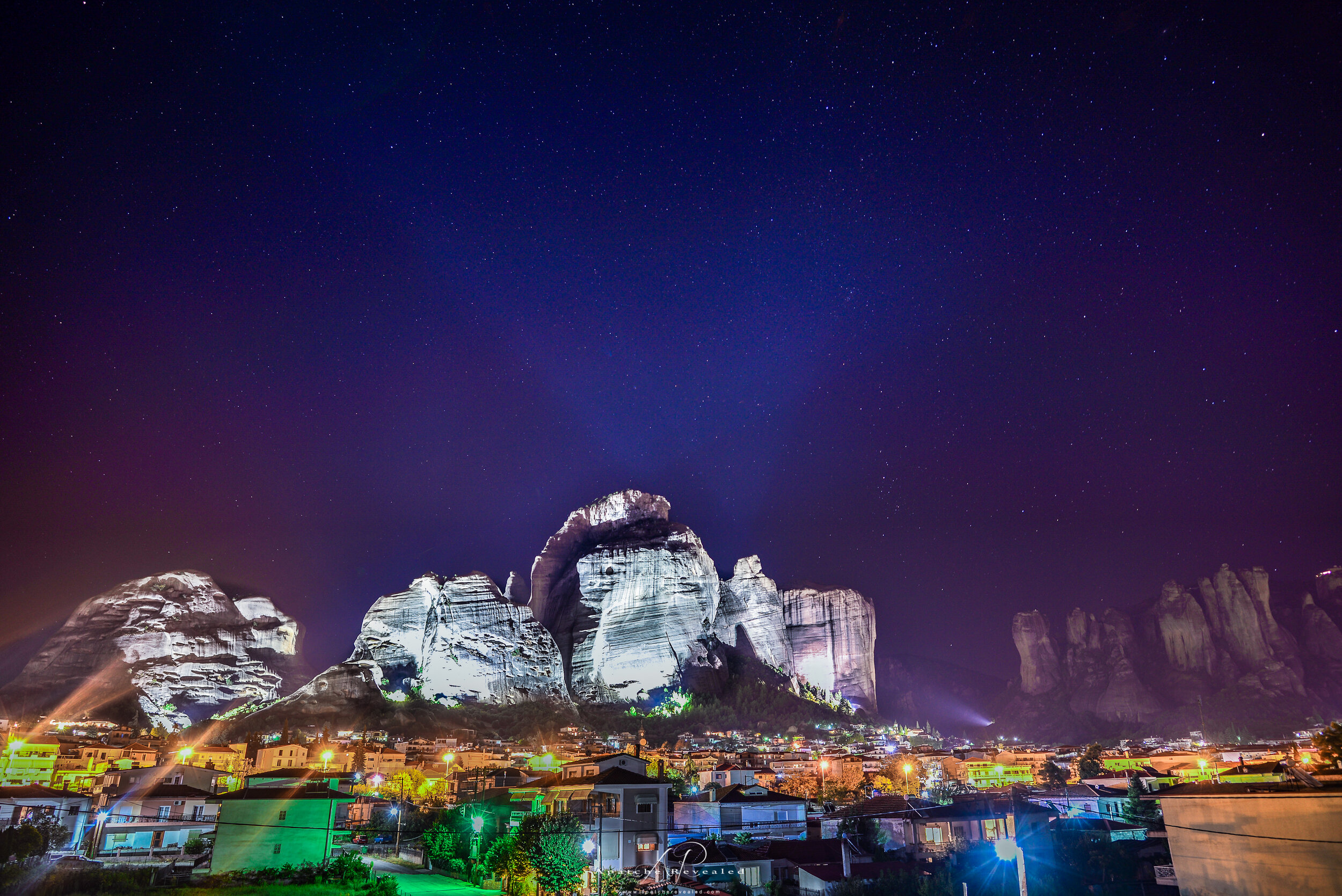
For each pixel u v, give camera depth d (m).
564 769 80.94
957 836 68.25
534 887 53.09
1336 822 31.36
